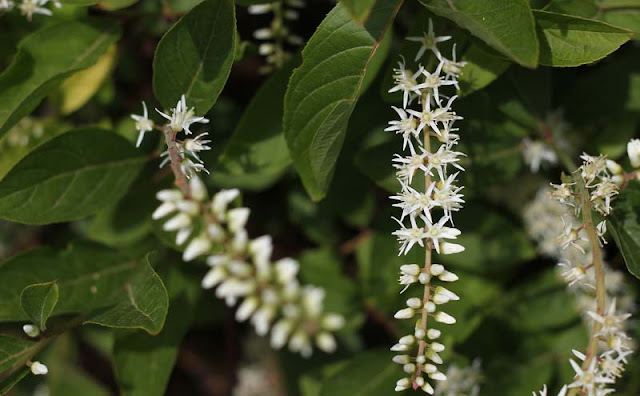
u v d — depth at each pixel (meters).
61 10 0.41
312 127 0.37
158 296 0.37
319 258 0.44
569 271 0.36
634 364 0.43
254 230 0.46
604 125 0.43
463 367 0.41
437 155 0.37
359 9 0.34
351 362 0.41
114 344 0.40
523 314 0.43
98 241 0.41
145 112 0.37
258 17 0.44
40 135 0.44
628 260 0.37
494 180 0.41
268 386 0.47
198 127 0.43
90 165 0.40
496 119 0.41
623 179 0.37
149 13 0.41
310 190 0.38
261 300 0.34
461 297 0.43
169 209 0.35
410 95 0.38
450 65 0.37
